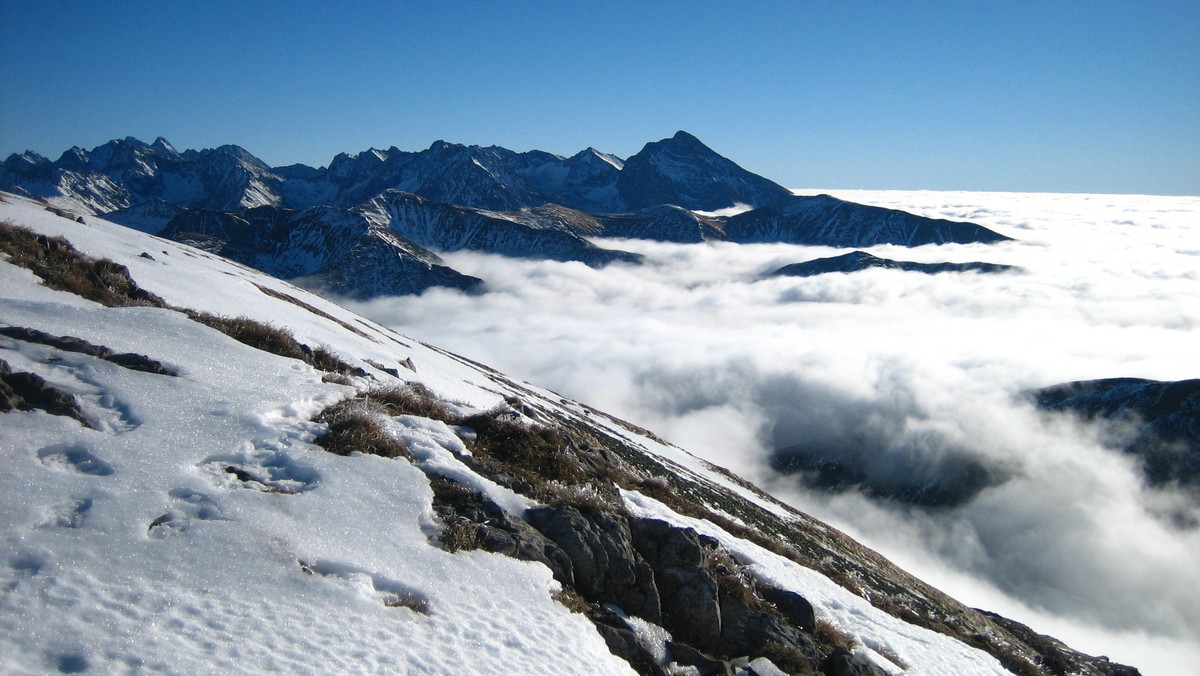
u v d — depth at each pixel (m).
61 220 41.09
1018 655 22.81
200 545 9.81
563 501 14.64
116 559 9.12
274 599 9.31
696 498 36.47
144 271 33.03
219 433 12.63
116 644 7.86
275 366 16.66
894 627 19.41
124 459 11.11
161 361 14.80
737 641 13.97
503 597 11.09
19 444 10.66
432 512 12.29
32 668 7.28
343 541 10.85
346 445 13.43
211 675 7.83
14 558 8.62
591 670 10.30
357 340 38.03
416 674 8.85
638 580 13.77
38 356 13.54
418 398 17.83
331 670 8.42
